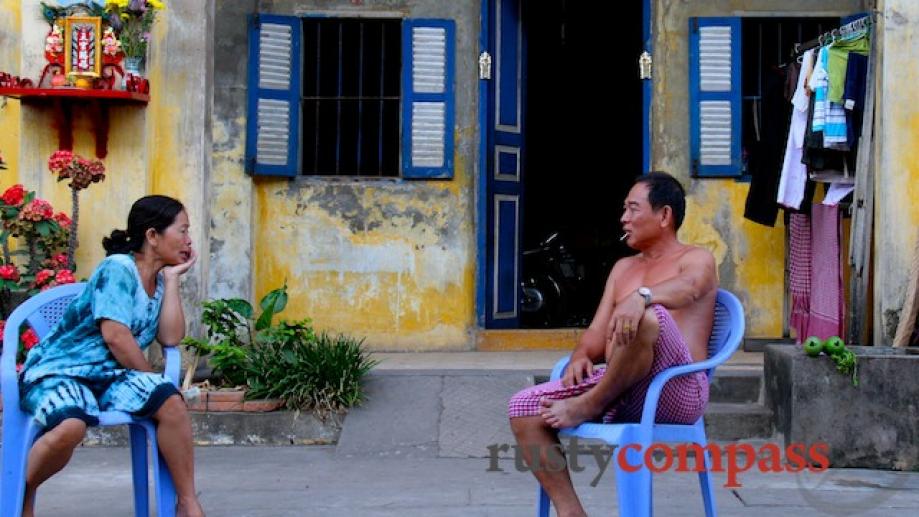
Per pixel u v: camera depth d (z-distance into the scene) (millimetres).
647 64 8758
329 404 6551
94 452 6352
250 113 8695
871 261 7312
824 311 7746
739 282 8695
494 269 8938
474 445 6266
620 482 3730
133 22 7102
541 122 12023
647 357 3756
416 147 8797
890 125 6957
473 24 8867
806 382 6047
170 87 7586
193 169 7590
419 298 8836
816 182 7902
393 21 8961
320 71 9000
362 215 8852
